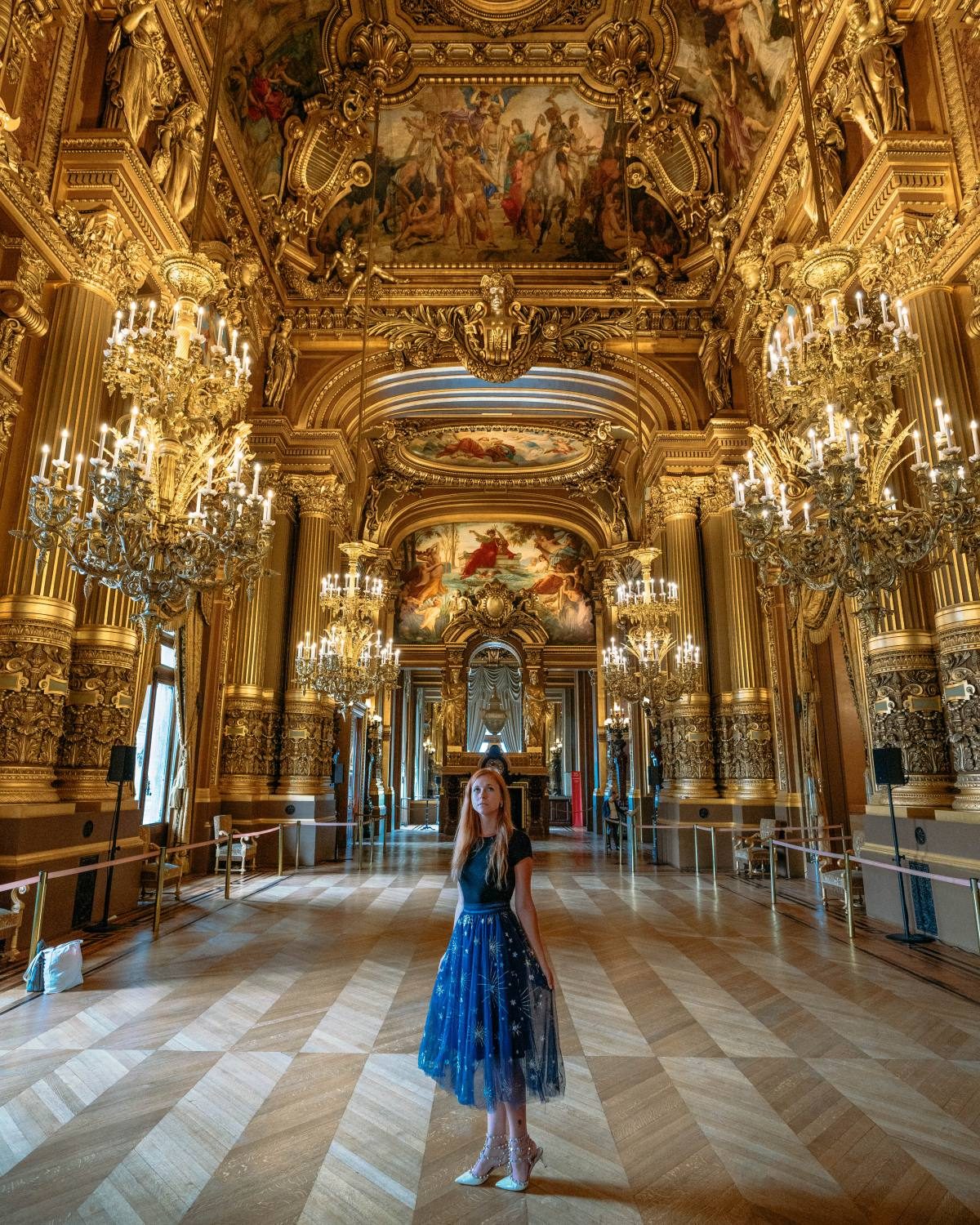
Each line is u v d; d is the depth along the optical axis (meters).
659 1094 3.74
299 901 9.84
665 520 15.55
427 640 28.67
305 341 15.83
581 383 16.58
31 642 7.06
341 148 14.24
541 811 26.98
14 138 7.22
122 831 8.46
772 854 9.80
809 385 5.96
